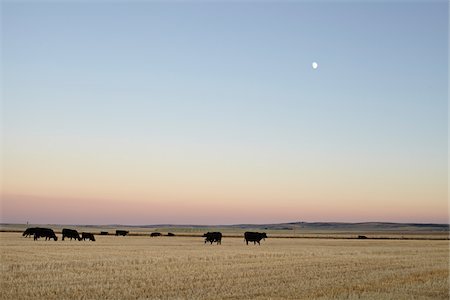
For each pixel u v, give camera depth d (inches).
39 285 1160.8
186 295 1078.4
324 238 5049.2
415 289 1190.9
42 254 2009.1
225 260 1828.2
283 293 1119.0
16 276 1299.2
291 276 1392.7
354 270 1556.3
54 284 1178.6
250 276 1380.4
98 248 2498.8
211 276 1364.4
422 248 2827.3
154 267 1550.2
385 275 1443.2
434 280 1350.9
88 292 1084.5
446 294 1125.1
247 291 1136.8
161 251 2294.5
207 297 1056.8
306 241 4079.7
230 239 4532.5
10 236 4099.4
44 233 3518.7
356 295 1092.5
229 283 1247.5
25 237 3964.1
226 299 1039.0
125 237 4690.0
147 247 2701.8
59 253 2074.3
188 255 2031.3
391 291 1161.4
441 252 2434.8
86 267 1523.1
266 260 1852.9
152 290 1128.8
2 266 1508.4
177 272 1435.8
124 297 1042.1
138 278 1300.4
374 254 2252.7
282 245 3228.3
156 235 5285.4
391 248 2810.0
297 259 1910.7
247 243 3457.2
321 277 1382.9
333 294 1111.0
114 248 2522.1
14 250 2261.3
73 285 1168.8
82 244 2947.8
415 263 1804.9
